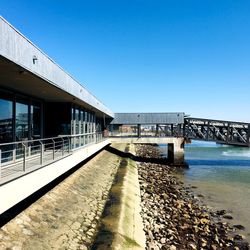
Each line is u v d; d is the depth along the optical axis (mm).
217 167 35875
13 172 8938
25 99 15250
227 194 22297
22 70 9023
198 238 13250
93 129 28438
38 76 10016
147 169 31812
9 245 8297
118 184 19719
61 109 18859
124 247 10375
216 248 12414
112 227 11719
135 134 44312
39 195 12562
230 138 38188
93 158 27031
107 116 36500
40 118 17812
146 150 55719
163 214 16094
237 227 15273
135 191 19906
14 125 13711
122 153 38031
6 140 12859
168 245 12016
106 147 38406
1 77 10383
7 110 13055
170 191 22375
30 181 9266
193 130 39125
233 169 34344
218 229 14805
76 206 13359
